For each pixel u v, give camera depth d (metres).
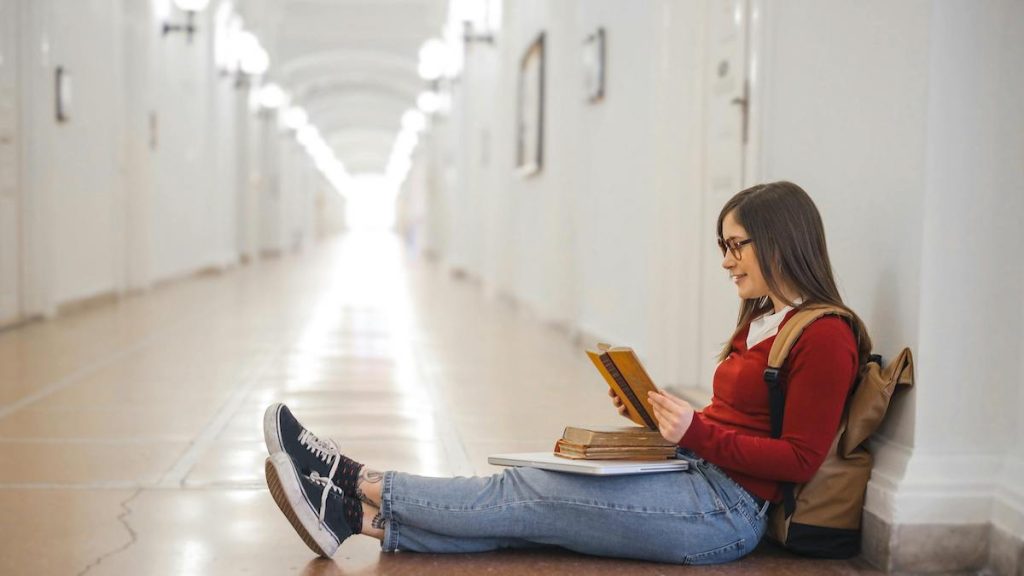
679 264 5.50
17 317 8.33
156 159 12.49
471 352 7.38
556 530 2.70
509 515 2.69
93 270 10.16
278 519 3.15
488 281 13.24
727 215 2.76
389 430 4.54
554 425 4.74
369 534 2.78
